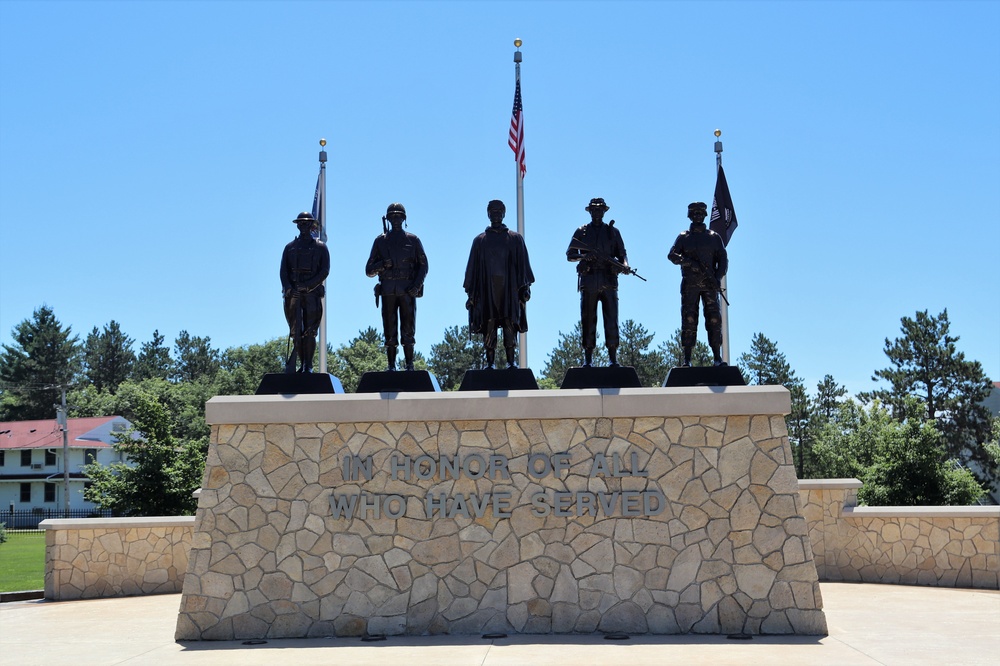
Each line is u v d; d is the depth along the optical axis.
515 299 15.36
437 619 13.62
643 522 13.63
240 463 14.16
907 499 32.12
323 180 24.34
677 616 13.38
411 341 15.68
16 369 92.88
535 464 13.85
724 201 23.80
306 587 13.81
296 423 14.16
